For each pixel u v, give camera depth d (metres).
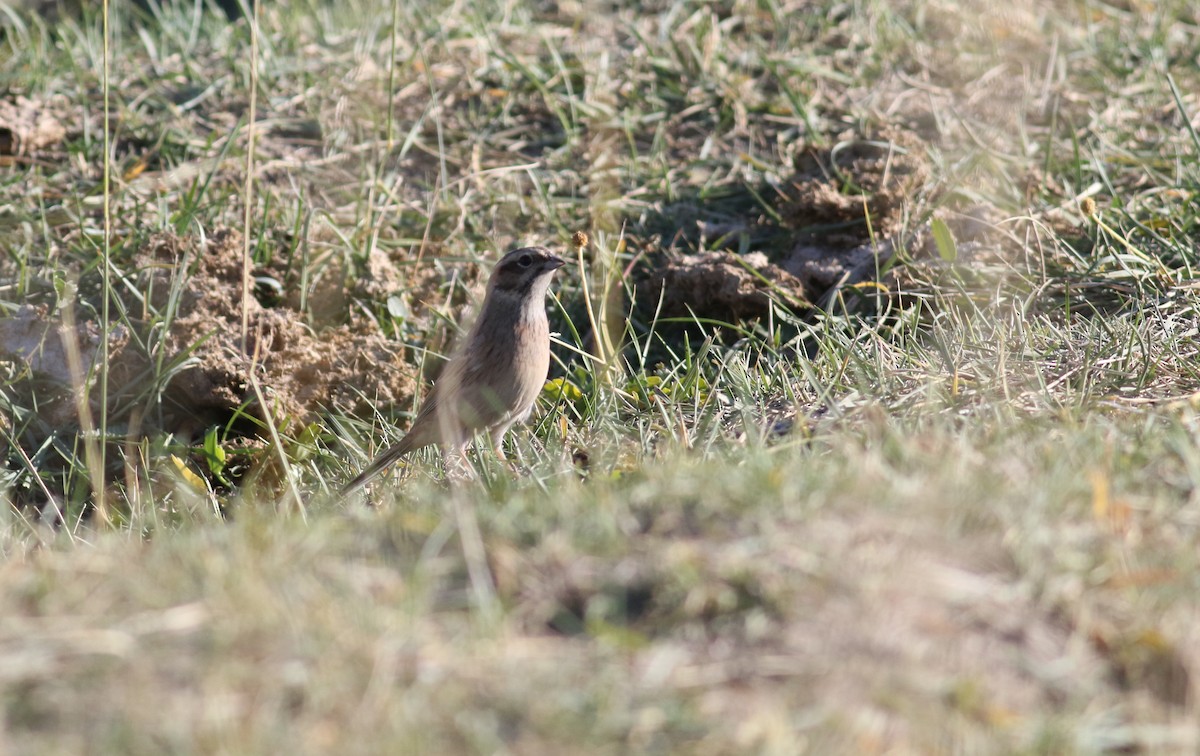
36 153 19.05
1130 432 9.69
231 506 13.16
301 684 6.84
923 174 16.91
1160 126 18.42
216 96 20.50
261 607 7.28
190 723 6.62
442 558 7.95
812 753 6.43
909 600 7.25
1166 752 6.61
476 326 13.52
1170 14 21.31
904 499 7.99
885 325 14.94
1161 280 14.33
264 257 16.72
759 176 18.45
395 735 6.48
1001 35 20.97
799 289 15.81
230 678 6.84
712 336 15.90
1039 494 8.02
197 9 22.64
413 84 20.59
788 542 7.64
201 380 14.70
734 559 7.52
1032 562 7.48
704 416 12.16
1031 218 14.93
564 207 18.41
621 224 17.97
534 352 13.64
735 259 15.98
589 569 7.68
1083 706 6.80
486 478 11.35
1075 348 12.75
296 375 15.16
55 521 13.79
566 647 7.16
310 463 14.11
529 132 19.98
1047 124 18.97
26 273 15.95
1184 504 8.35
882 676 6.85
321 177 18.92
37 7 23.83
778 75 19.56
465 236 17.92
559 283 17.12
